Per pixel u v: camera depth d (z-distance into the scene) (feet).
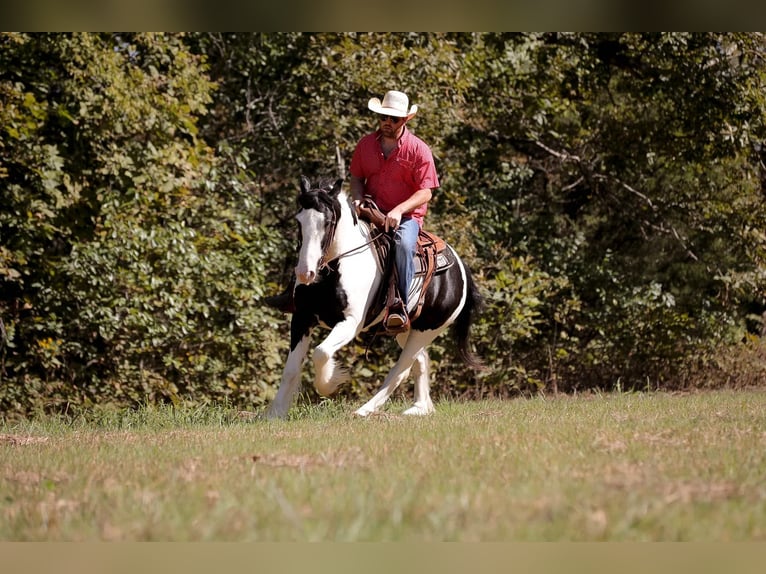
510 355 62.34
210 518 14.33
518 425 28.66
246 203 56.34
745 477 17.83
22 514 15.23
